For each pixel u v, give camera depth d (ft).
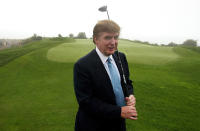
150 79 24.26
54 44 62.44
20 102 16.85
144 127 12.41
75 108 15.19
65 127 12.14
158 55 41.91
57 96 18.17
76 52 42.42
